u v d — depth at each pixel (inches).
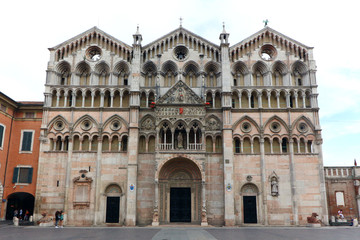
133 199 1795.0
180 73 2054.6
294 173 1875.0
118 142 1937.7
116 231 1456.7
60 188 1870.1
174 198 1897.1
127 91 2025.1
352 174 1993.1
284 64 2073.1
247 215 1840.6
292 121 1955.0
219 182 1873.8
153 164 1900.8
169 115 1908.2
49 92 2003.0
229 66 2015.3
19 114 2048.5
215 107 2017.7
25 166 1955.0
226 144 1875.0
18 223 1760.6
